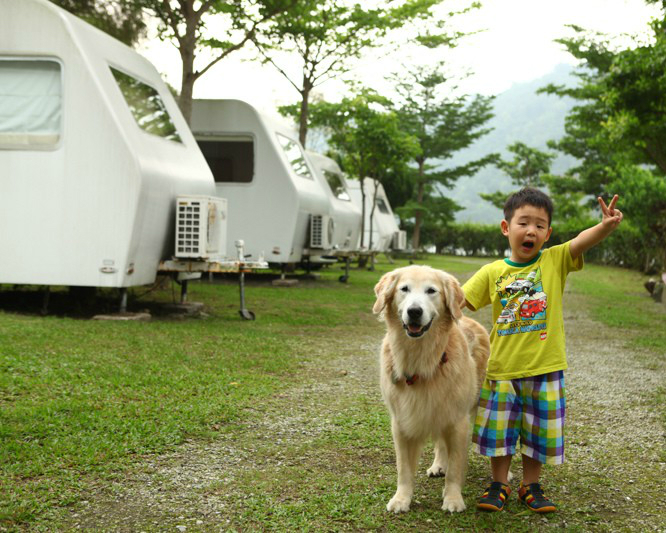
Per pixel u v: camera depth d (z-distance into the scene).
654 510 3.25
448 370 3.22
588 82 24.06
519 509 3.24
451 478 3.28
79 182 8.00
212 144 14.64
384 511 3.16
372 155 24.17
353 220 19.97
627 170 19.30
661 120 12.91
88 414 4.27
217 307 10.42
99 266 8.03
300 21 16.44
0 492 3.09
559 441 3.12
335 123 24.00
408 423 3.24
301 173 15.04
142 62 9.70
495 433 3.18
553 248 3.30
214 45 14.80
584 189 34.41
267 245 14.00
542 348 3.15
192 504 3.14
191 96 12.27
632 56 12.41
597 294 15.04
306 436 4.25
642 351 7.88
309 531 2.91
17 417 4.09
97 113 7.94
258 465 3.71
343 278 16.39
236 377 5.68
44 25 8.03
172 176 8.83
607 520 3.12
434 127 40.00
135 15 13.29
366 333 8.87
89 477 3.37
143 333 7.27
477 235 41.09
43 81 8.10
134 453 3.75
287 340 7.82
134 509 3.05
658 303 13.45
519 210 3.28
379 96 23.97
